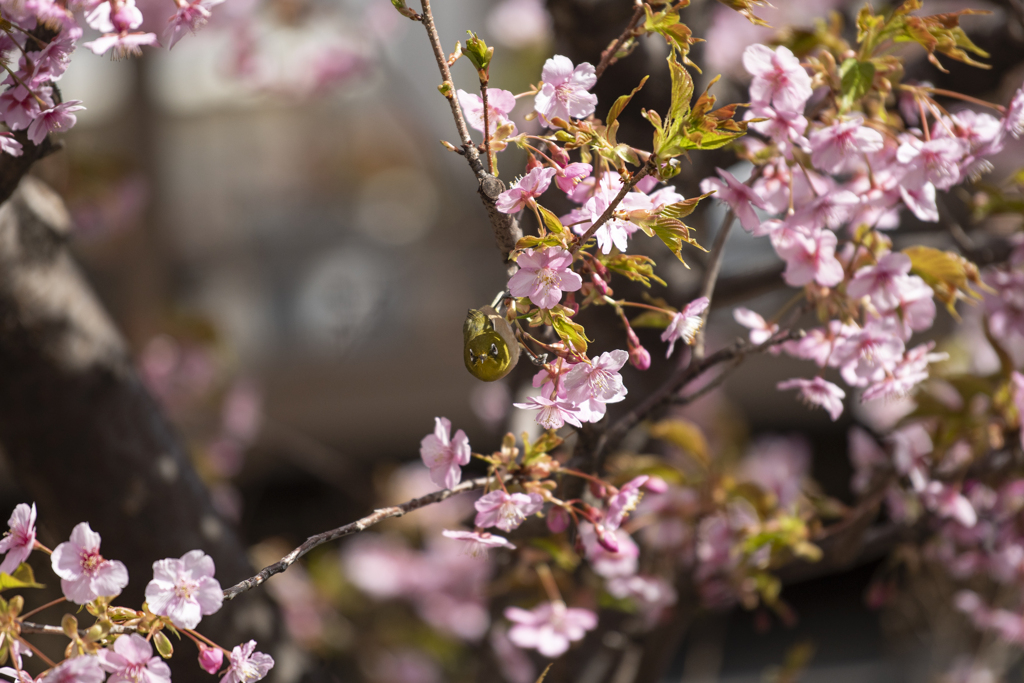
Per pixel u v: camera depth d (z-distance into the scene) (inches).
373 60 197.2
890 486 95.0
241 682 81.5
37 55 82.3
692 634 265.6
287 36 185.5
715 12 123.0
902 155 84.4
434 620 166.4
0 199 85.7
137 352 189.3
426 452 83.7
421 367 329.4
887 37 85.1
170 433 94.6
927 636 169.8
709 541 100.3
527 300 81.7
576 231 81.1
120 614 81.2
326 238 422.6
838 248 89.0
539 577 93.7
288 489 311.3
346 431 327.6
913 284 86.1
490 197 80.4
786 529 94.7
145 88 227.5
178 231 361.4
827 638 279.3
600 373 81.2
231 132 456.1
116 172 125.0
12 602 81.1
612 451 87.9
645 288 92.4
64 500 92.3
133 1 82.0
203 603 81.0
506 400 101.2
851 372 87.0
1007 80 102.6
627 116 91.8
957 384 93.3
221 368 184.4
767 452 175.9
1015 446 93.6
